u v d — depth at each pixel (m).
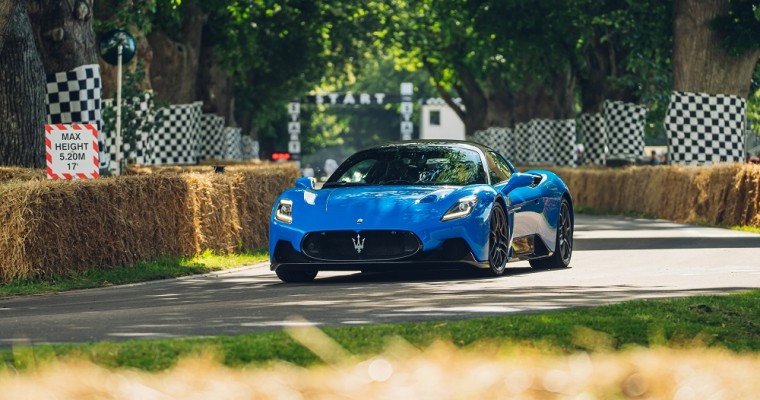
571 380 5.17
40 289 27.78
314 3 108.38
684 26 65.19
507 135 133.75
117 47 43.91
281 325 17.38
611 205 74.56
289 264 28.11
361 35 120.81
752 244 40.75
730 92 65.12
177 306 22.36
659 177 64.69
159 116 61.44
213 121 93.88
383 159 30.42
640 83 86.31
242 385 5.14
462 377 5.27
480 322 16.00
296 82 125.19
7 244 28.55
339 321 17.98
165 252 34.56
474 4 88.06
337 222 27.75
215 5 77.50
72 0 42.94
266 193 42.88
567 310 18.02
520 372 5.28
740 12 64.38
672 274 28.58
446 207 27.81
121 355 12.27
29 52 38.44
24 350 9.75
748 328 16.31
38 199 28.77
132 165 51.44
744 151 65.62
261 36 106.19
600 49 89.44
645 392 5.05
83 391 5.11
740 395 5.05
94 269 30.64
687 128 65.31
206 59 92.56
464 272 30.22
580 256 36.56
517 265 33.81
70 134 34.84
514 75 109.25
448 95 140.00
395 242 27.50
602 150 92.56
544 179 32.44
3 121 38.06
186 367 5.61
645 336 15.06
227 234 38.66
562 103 106.88
